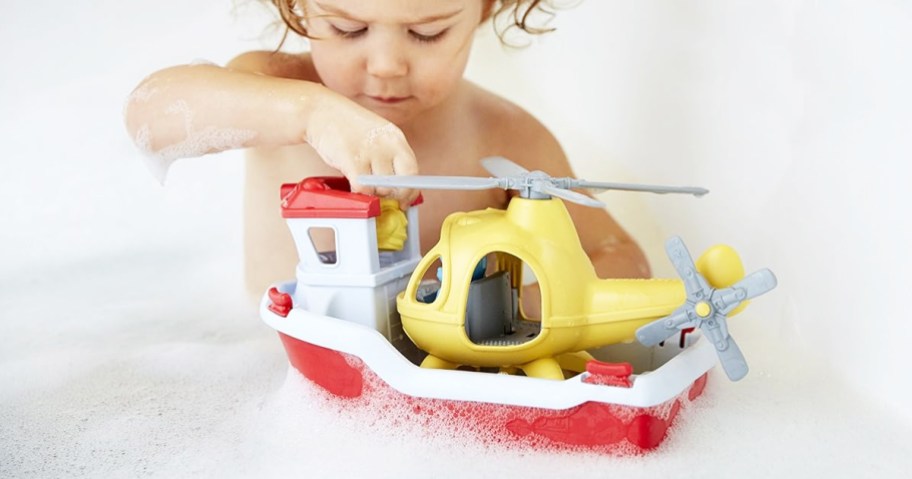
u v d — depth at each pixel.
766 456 0.84
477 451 0.83
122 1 1.34
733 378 0.77
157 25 1.35
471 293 0.86
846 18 1.12
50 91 1.37
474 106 1.35
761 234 1.26
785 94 1.22
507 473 0.79
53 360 1.17
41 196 1.40
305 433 0.90
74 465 0.88
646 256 1.37
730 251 0.78
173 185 1.38
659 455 0.81
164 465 0.87
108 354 1.19
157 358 1.18
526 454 0.81
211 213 1.39
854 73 1.12
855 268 1.11
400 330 0.95
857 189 1.12
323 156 1.15
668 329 0.78
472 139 1.35
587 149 1.37
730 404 0.97
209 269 1.41
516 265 0.94
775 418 0.94
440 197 1.35
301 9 1.26
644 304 0.80
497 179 0.84
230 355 1.19
